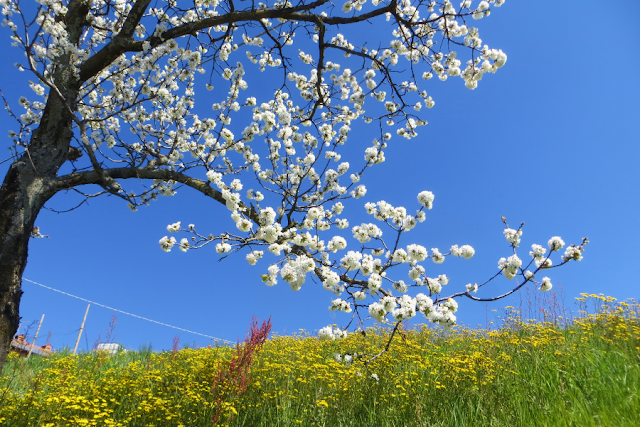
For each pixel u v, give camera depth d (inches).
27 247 138.2
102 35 194.9
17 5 107.2
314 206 151.9
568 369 173.3
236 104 195.2
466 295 117.3
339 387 181.5
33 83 182.7
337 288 133.9
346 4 184.1
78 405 150.3
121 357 343.6
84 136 136.8
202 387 184.5
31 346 318.7
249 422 158.2
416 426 143.1
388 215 137.4
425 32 181.2
